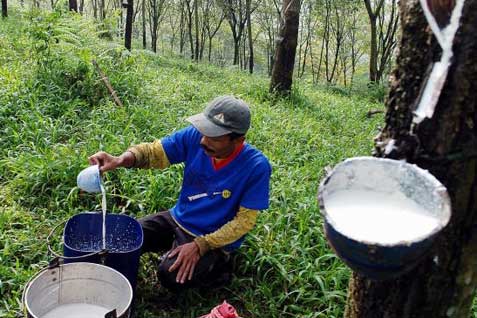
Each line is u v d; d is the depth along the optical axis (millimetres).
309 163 4867
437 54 1412
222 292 2988
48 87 5336
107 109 5059
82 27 6355
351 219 1330
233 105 2615
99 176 2723
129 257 2613
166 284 2807
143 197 3590
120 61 6230
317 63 27672
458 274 1585
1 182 3805
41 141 4273
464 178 1479
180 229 2912
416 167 1395
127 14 9320
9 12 16625
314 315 2756
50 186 3717
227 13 21531
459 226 1529
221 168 2793
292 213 3570
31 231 3223
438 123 1447
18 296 2676
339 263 3100
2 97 4934
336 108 8547
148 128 4840
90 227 2885
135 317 2764
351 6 19234
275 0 20109
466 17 1341
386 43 18531
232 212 2832
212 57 30438
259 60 28156
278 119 6324
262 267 3129
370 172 1442
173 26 28547
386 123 1591
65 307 2471
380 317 1696
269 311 2889
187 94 7000
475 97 1400
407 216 1354
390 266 1271
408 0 1489
